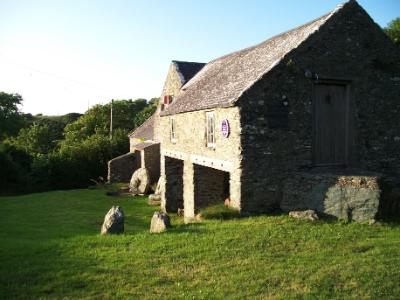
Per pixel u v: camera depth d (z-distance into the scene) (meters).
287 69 12.91
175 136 19.30
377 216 11.27
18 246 10.03
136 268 8.39
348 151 13.91
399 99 14.41
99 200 24.14
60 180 34.16
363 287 7.36
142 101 70.81
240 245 9.64
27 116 77.56
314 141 13.49
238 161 12.62
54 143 54.81
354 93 13.76
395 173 14.42
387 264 8.34
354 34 13.64
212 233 10.71
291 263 8.48
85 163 35.72
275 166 12.94
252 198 12.73
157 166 28.19
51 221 17.25
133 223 17.09
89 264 8.62
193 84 22.48
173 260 8.82
